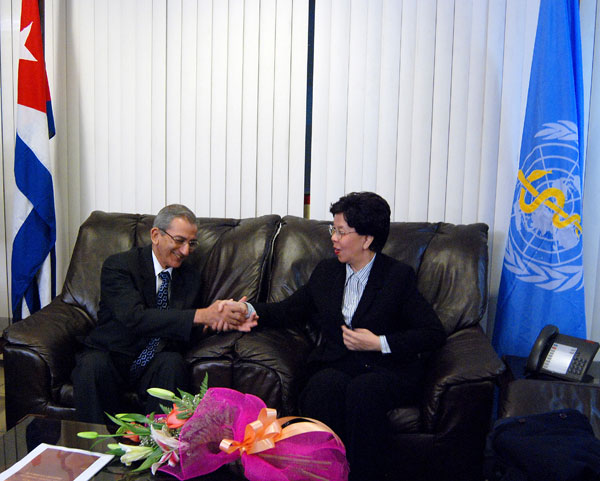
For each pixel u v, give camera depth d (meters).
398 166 2.82
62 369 2.11
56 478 1.35
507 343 2.48
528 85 2.64
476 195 2.77
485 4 2.67
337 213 2.05
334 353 2.06
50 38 3.01
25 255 2.90
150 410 1.95
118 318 2.11
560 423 1.67
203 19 2.91
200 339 2.27
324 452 1.32
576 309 2.39
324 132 2.87
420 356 2.18
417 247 2.39
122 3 2.96
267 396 1.98
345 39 2.79
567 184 2.38
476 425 1.85
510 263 2.50
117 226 2.61
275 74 2.89
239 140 2.96
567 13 2.41
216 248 2.51
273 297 2.38
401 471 1.93
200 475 1.35
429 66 2.74
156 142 3.03
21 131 2.85
